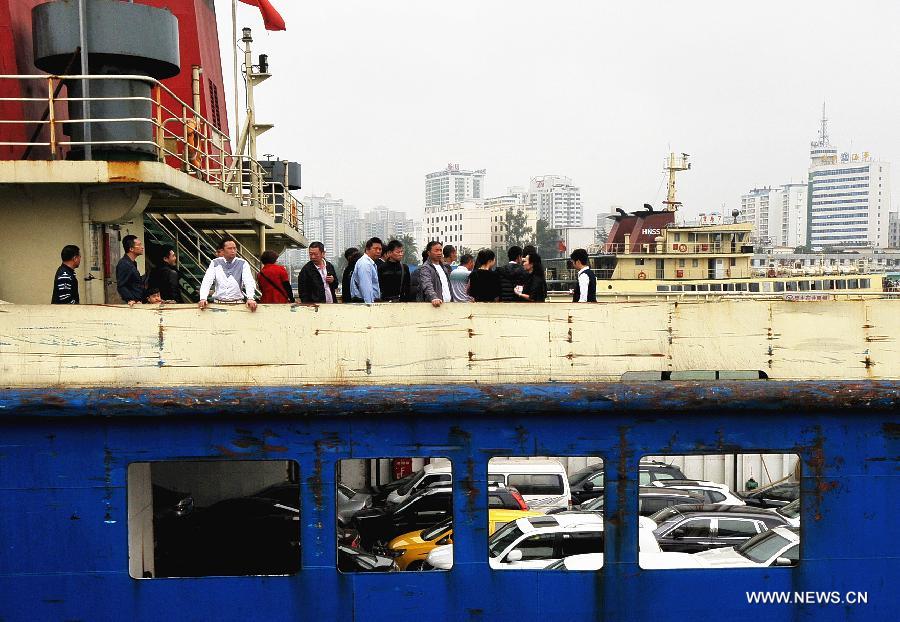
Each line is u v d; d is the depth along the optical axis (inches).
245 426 318.3
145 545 371.9
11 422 312.8
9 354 324.5
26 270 422.3
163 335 328.5
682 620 324.8
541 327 335.9
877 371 338.3
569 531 458.3
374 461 825.5
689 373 339.3
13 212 421.1
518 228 5954.7
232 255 374.6
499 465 688.4
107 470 316.2
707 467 855.1
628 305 336.8
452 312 333.7
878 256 5280.5
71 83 470.6
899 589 328.8
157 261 595.8
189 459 318.3
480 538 322.3
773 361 339.6
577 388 317.4
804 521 327.9
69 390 311.0
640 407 317.7
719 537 512.1
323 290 421.7
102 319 326.3
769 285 2091.5
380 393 315.0
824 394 319.6
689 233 2159.2
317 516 321.4
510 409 316.5
